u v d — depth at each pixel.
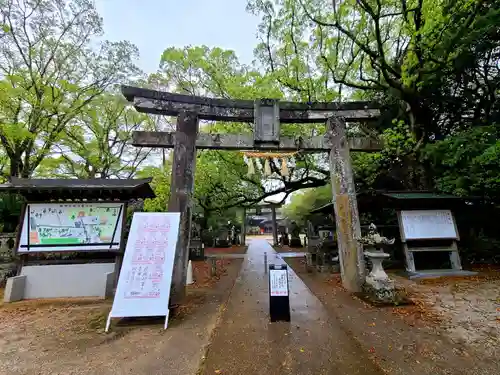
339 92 10.68
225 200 15.21
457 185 8.38
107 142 14.43
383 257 5.70
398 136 8.49
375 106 6.95
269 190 15.05
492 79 9.55
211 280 8.10
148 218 5.18
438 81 9.30
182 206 5.80
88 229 6.66
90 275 6.44
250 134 6.59
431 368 2.91
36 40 10.62
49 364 3.19
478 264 8.86
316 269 9.47
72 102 11.52
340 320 4.41
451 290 6.04
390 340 3.62
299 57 10.69
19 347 3.65
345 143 6.76
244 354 3.33
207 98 6.50
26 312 5.18
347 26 9.07
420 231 8.14
